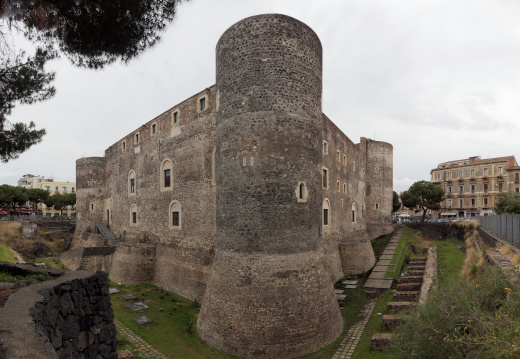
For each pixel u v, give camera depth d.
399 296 20.59
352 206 37.97
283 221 15.60
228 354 14.64
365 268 30.92
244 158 16.05
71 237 47.22
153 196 30.34
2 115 12.73
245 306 14.80
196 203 24.30
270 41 16.23
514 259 15.89
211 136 23.28
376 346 14.97
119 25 9.84
